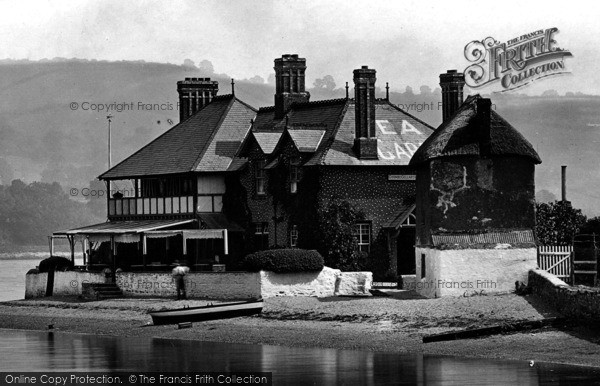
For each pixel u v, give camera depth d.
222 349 72.81
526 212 86.25
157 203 110.62
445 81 105.00
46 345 77.88
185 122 116.06
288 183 100.62
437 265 83.12
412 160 88.31
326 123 102.69
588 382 57.38
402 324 76.56
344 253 96.31
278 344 73.69
